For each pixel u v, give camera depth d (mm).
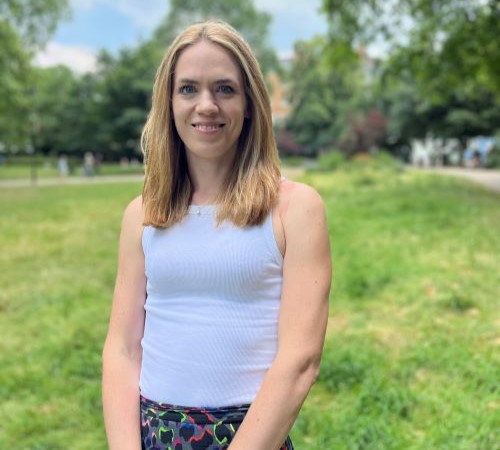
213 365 1278
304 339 1255
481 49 12023
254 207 1289
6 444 2916
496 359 3367
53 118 44969
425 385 3189
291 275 1283
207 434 1273
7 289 5898
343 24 12828
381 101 41781
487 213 8859
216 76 1343
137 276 1491
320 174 23188
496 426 2678
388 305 4680
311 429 2846
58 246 8203
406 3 12391
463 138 37656
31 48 24750
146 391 1368
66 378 3666
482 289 4793
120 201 14594
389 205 10281
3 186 21625
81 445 2857
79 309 5098
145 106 43188
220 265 1276
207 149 1354
